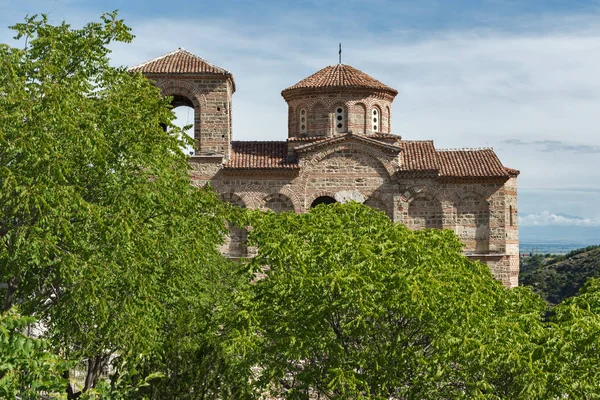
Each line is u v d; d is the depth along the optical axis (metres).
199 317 28.17
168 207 26.06
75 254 22.89
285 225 28.84
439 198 49.75
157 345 23.84
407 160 51.12
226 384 25.39
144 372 24.53
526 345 23.28
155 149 26.08
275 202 49.69
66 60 25.59
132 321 23.09
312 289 23.61
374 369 23.30
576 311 24.39
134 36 27.03
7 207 23.58
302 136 52.44
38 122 22.25
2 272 23.62
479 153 52.22
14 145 21.80
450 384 24.23
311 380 23.69
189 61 50.00
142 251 24.02
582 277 93.12
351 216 30.88
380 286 22.94
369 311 22.61
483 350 22.12
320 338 23.77
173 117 27.48
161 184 25.70
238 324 23.94
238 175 49.19
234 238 49.31
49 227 22.30
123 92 26.45
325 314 23.78
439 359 23.02
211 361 25.53
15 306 18.17
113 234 23.25
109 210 23.97
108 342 25.44
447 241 30.16
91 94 26.59
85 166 24.75
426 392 23.55
